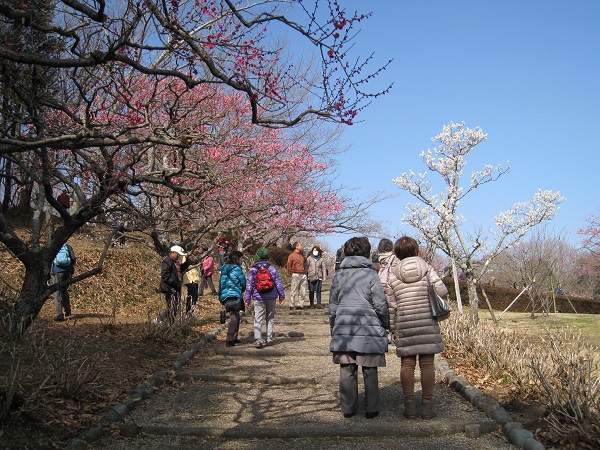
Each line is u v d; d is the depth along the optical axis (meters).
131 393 6.20
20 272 13.83
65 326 9.88
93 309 13.81
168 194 9.93
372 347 5.52
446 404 6.05
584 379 5.32
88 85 7.85
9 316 7.25
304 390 6.82
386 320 5.69
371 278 5.73
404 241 5.86
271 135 15.80
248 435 5.10
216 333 11.10
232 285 9.87
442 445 4.87
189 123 10.31
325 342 10.32
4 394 4.70
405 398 5.57
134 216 8.91
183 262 11.72
